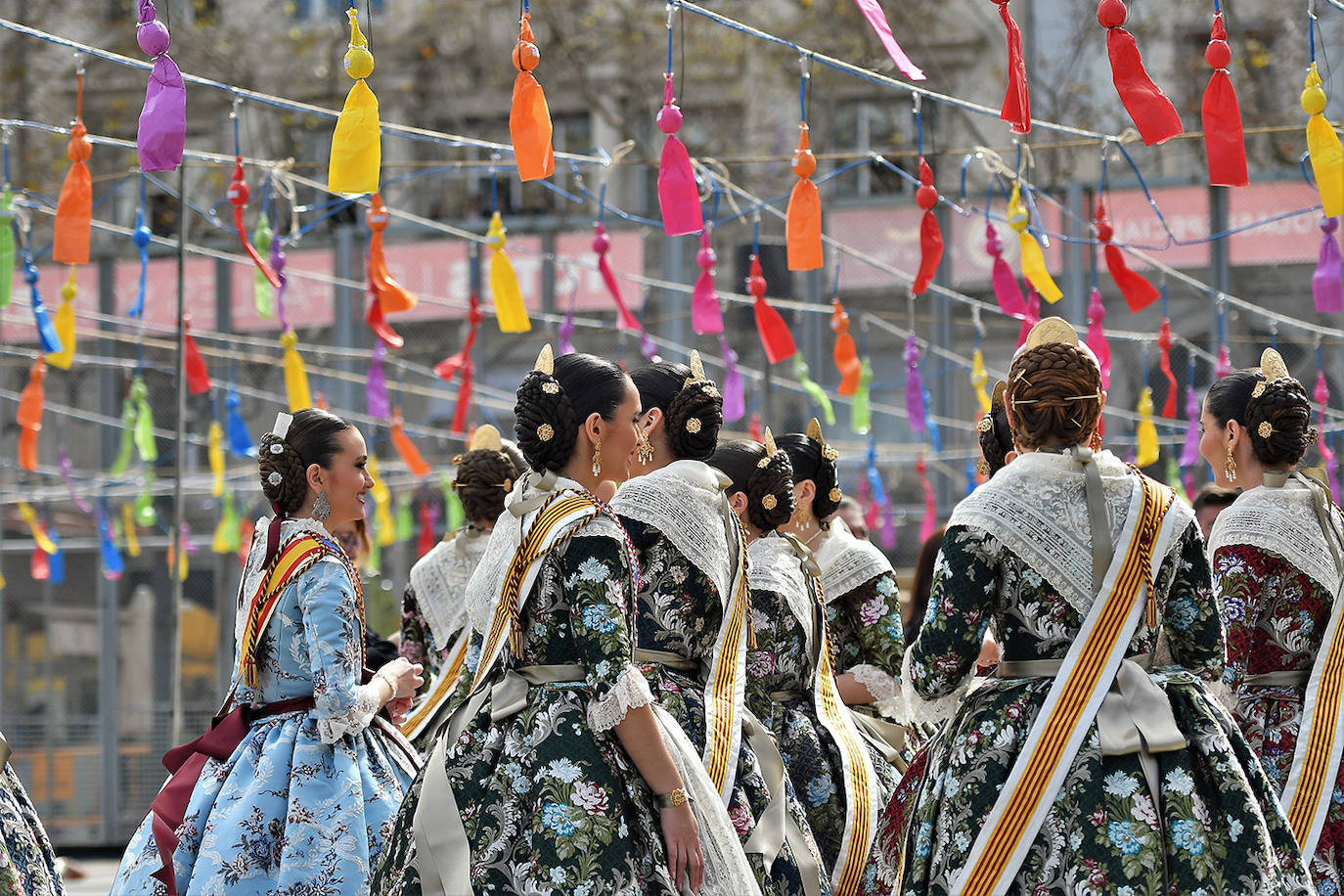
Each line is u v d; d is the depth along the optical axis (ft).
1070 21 84.64
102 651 77.82
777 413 75.61
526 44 23.08
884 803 23.20
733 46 98.37
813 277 76.28
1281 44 77.87
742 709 20.76
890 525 65.41
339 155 21.81
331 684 21.74
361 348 81.30
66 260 26.32
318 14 104.68
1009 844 16.83
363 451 23.67
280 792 21.94
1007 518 17.58
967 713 17.89
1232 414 22.80
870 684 24.82
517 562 18.13
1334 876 21.17
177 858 21.83
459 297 80.53
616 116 100.48
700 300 32.71
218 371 81.71
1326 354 69.31
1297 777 21.38
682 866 17.33
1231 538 22.04
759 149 96.58
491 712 18.08
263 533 23.12
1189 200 70.59
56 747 77.20
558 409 18.63
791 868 20.63
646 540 20.68
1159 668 17.90
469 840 17.52
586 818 17.19
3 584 69.97
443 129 103.45
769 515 23.77
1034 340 18.61
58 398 82.48
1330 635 21.81
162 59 21.70
